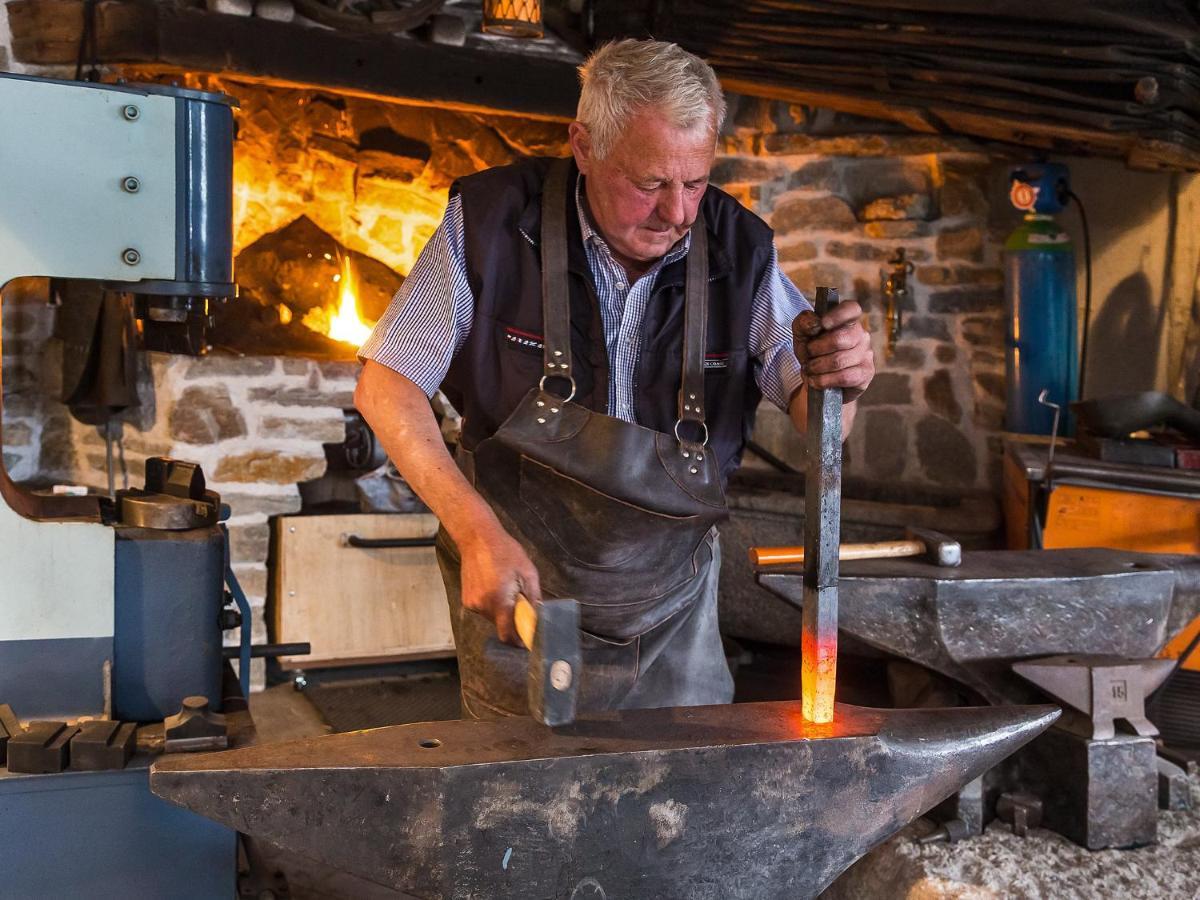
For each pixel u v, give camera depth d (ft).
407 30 13.61
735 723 5.27
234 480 12.91
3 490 6.33
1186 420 11.18
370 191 15.49
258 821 4.56
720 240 6.63
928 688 8.64
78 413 13.08
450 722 5.18
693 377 6.41
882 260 14.46
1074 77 11.63
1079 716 7.45
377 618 13.65
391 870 4.64
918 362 14.40
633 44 5.86
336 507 13.60
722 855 5.00
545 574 6.52
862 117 14.30
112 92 6.18
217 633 6.57
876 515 13.03
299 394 13.05
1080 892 6.86
